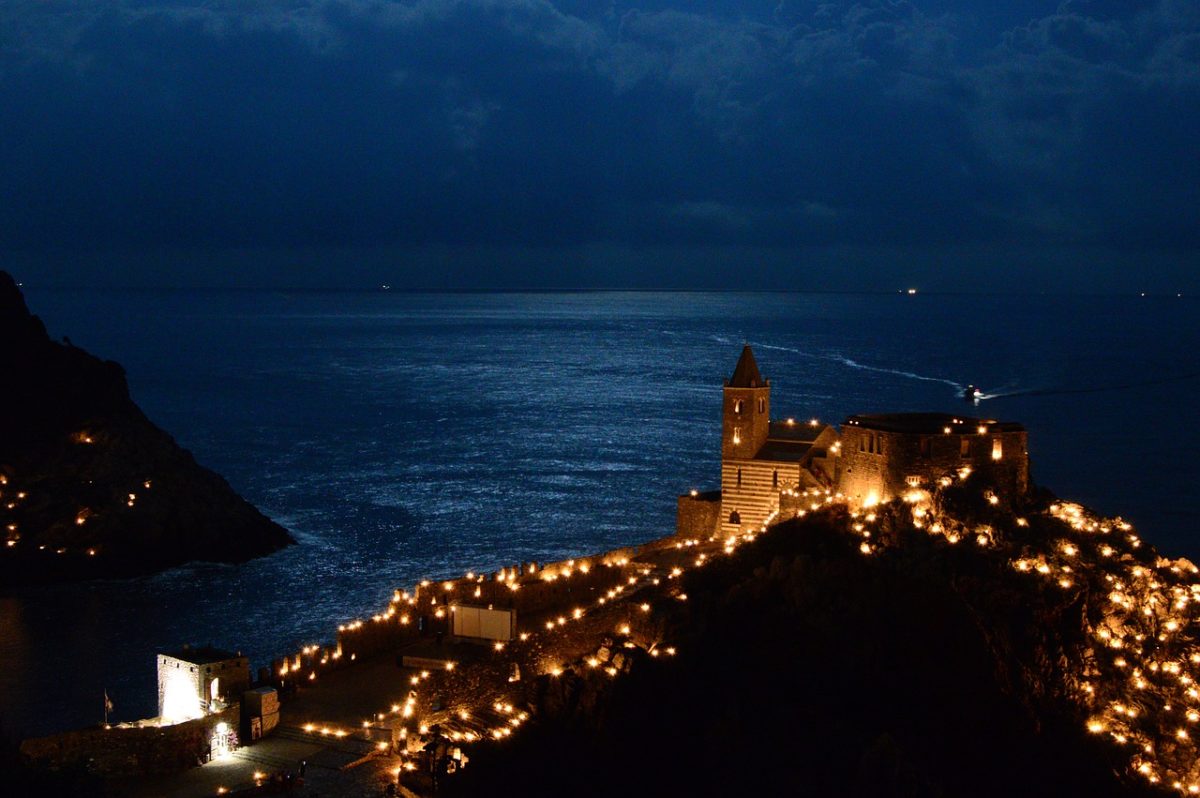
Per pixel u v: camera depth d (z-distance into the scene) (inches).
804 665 2815.0
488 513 5895.7
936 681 2815.0
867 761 2536.9
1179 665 3083.2
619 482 6742.1
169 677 2672.2
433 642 3110.2
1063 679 2925.7
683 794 2544.3
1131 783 2790.4
